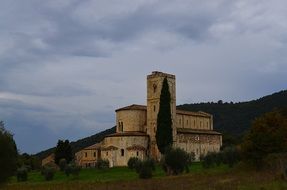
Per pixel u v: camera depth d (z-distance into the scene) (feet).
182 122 496.23
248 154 297.33
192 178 263.49
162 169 361.92
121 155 440.45
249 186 184.55
